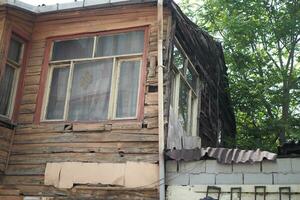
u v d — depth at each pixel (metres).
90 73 8.09
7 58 8.34
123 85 7.72
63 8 8.25
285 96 12.38
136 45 7.84
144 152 7.02
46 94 8.29
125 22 8.00
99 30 8.18
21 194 7.59
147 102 7.31
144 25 7.84
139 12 7.90
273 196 6.02
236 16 12.90
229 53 13.34
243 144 12.39
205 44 10.38
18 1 8.25
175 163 6.70
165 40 7.51
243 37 13.04
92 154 7.37
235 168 6.35
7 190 7.70
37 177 7.59
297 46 13.79
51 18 8.56
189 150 6.59
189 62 9.06
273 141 12.43
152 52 7.59
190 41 8.99
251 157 6.23
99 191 7.10
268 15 13.20
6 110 8.27
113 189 7.00
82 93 8.01
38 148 7.81
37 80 8.41
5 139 7.95
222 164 6.44
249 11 13.09
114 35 8.09
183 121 8.60
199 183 6.46
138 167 6.95
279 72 12.49
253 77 12.72
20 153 7.91
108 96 7.77
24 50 8.66
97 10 8.12
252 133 12.51
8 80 8.41
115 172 7.08
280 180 6.05
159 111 6.93
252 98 12.59
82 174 7.29
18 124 8.17
